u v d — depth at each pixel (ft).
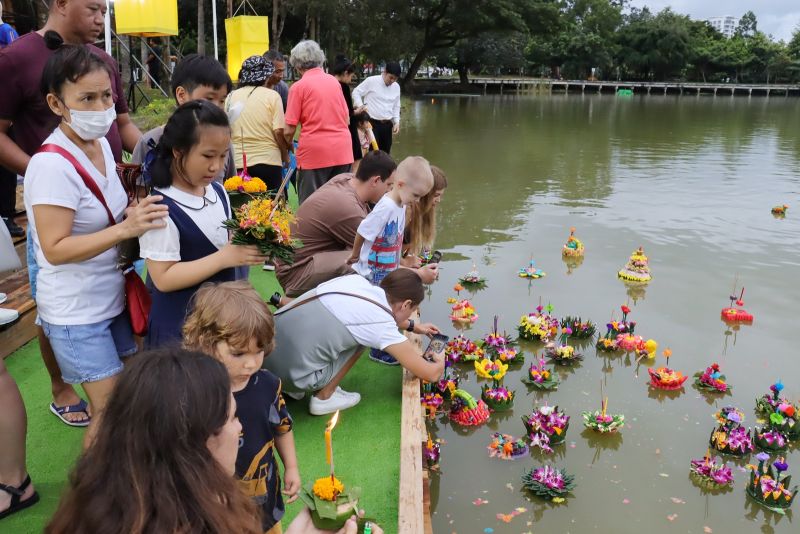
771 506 14.51
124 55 58.34
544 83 187.73
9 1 24.81
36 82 10.85
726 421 17.17
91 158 8.85
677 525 13.94
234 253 8.93
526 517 13.99
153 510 4.33
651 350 21.43
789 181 50.39
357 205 15.35
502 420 17.74
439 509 14.15
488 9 126.52
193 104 8.55
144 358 4.66
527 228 35.99
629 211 40.11
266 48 49.78
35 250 8.96
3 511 9.07
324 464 11.09
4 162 10.79
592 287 27.35
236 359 7.30
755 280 28.50
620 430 17.34
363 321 11.87
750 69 216.33
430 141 69.56
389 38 113.09
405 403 12.75
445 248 32.30
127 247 9.22
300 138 20.74
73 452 10.36
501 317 24.04
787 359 21.33
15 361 13.56
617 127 88.22
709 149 67.72
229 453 5.13
